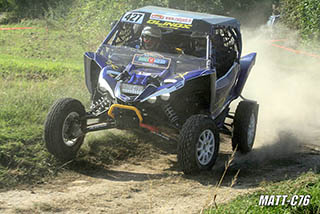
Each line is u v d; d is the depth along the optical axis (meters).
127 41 11.03
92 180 8.57
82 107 9.19
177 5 30.38
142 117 8.73
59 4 41.16
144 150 10.77
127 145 10.76
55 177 8.53
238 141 11.13
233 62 11.33
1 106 11.32
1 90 12.95
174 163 10.19
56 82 15.51
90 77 9.62
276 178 9.29
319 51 29.56
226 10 34.53
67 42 30.36
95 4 36.34
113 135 10.88
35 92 12.80
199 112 9.93
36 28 37.38
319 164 10.64
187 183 8.59
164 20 10.27
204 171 9.11
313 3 30.03
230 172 9.59
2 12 45.94
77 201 7.41
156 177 8.95
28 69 18.78
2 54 24.25
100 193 7.85
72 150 9.07
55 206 7.12
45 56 25.11
